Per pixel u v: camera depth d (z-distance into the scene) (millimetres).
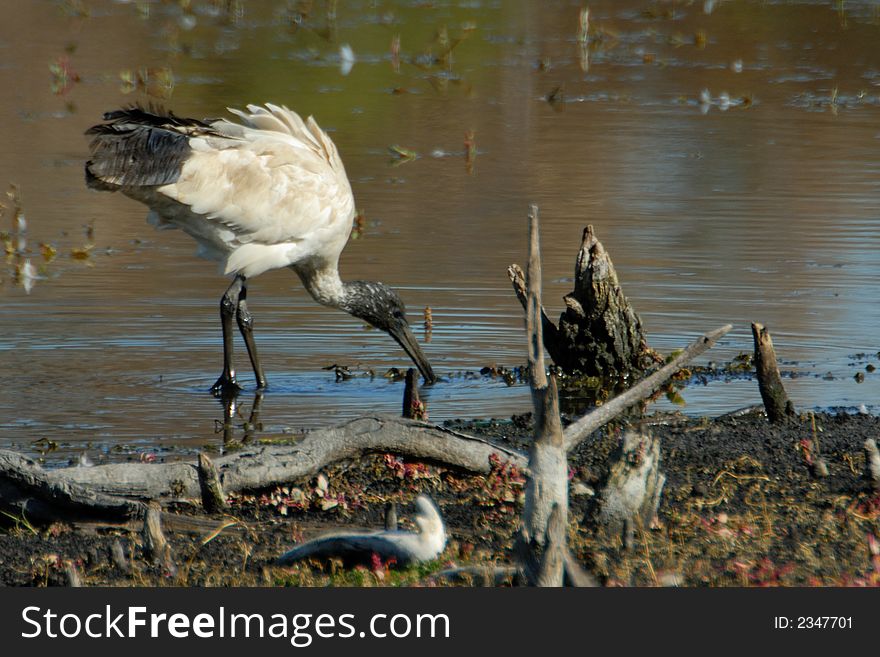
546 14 43281
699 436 11375
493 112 30078
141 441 11719
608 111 30250
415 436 9805
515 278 14922
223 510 9211
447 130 28109
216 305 16812
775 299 16672
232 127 14695
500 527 8844
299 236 14719
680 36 39781
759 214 20938
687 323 15750
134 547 8359
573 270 18062
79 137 26141
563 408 13031
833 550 8055
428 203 21812
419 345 14695
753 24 41938
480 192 22562
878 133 27594
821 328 15578
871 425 11719
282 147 14719
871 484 9438
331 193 14914
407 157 25312
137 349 14891
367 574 7676
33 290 17016
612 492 8477
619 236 19594
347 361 14914
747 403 13148
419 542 7855
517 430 11914
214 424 12367
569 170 24297
